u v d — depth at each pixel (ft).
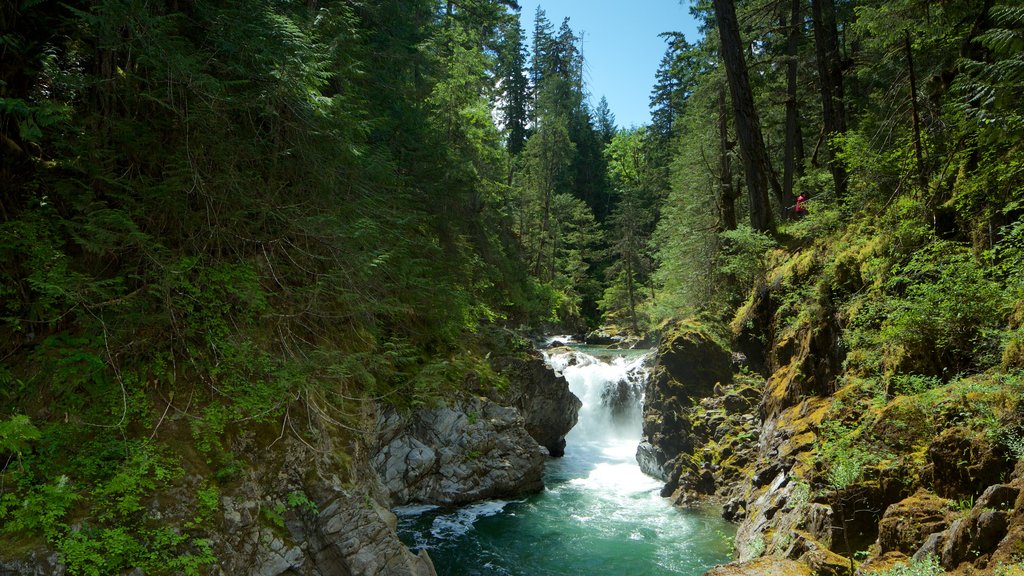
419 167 55.83
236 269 28.68
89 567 20.18
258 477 26.40
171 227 27.96
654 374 60.08
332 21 38.06
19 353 24.44
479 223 69.82
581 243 170.81
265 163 31.60
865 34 68.39
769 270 56.29
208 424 25.73
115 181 25.53
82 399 23.94
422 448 47.29
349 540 27.66
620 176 231.71
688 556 38.37
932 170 37.78
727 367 57.36
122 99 27.45
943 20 42.70
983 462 21.53
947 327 29.01
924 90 42.86
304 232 30.71
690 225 85.40
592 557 38.81
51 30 27.25
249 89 30.40
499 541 41.50
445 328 47.85
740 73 59.62
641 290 147.84
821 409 36.37
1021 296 26.40
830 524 25.79
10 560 19.49
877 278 36.58
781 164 95.25
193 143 27.89
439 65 71.77
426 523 44.21
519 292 78.79
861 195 44.68
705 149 93.91
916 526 21.86
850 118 74.38
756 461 43.42
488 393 54.65
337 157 33.01
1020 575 15.78
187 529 22.82
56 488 21.27
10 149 25.50
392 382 45.06
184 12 30.27
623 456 67.21
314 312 31.71
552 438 67.72
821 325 40.29
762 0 72.33
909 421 26.86
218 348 27.76
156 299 27.07
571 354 90.02
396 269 38.04
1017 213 29.96
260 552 25.07
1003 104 26.37
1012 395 22.40
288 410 28.76
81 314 24.20
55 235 25.09
